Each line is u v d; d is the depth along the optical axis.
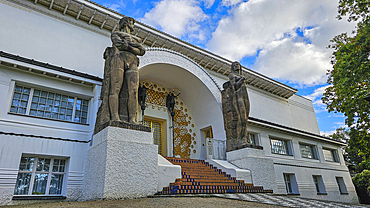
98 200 5.57
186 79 12.86
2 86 7.37
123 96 7.26
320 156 16.95
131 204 4.70
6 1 9.16
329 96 12.98
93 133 7.68
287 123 18.41
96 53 10.70
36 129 7.67
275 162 13.73
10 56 7.39
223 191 7.62
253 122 13.23
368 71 10.23
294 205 4.93
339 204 5.71
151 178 6.42
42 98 8.30
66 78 8.51
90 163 7.05
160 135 13.11
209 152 11.19
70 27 10.45
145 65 10.60
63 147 7.75
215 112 12.88
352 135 12.20
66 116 8.59
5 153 6.68
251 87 17.33
